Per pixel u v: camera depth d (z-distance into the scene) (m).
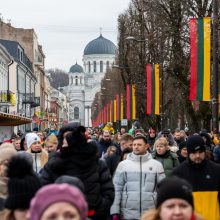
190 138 10.63
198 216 6.76
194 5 43.19
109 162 17.42
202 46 27.61
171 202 6.34
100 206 10.02
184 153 16.45
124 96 85.38
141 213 12.36
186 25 44.09
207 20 27.67
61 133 11.45
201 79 27.59
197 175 10.56
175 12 44.50
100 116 154.50
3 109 76.38
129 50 74.88
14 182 6.66
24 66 102.06
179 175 10.62
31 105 106.12
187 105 45.88
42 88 153.75
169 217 6.32
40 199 5.15
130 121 77.75
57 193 5.15
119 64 82.44
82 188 7.23
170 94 63.44
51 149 16.22
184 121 71.12
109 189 10.20
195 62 27.64
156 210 6.55
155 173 12.50
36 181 6.79
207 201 10.51
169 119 79.25
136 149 12.59
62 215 5.11
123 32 78.75
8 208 6.67
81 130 9.94
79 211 5.16
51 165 9.90
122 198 12.54
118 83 97.06
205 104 45.41
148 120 70.38
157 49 53.09
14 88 92.81
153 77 47.12
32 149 14.50
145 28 66.75
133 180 12.46
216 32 29.70
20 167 6.75
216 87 29.55
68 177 7.25
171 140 22.83
